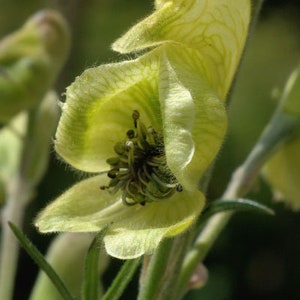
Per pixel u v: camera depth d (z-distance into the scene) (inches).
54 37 6.2
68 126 3.8
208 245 4.3
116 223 3.7
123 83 3.7
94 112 3.8
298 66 4.9
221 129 3.5
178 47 3.6
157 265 3.8
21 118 6.6
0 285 6.1
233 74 3.8
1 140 6.5
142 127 3.8
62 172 11.6
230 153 12.0
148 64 3.6
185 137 3.4
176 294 4.1
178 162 3.4
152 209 3.7
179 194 3.7
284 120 4.8
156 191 3.8
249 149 12.2
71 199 3.9
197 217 3.7
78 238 5.3
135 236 3.5
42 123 6.3
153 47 3.8
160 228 3.6
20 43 6.2
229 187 4.7
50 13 6.3
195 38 3.7
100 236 3.6
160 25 3.6
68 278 5.3
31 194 6.3
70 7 7.4
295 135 4.9
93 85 3.7
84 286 3.7
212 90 3.6
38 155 6.3
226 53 3.8
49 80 6.2
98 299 3.7
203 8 3.7
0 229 9.5
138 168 3.8
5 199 6.3
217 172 11.9
